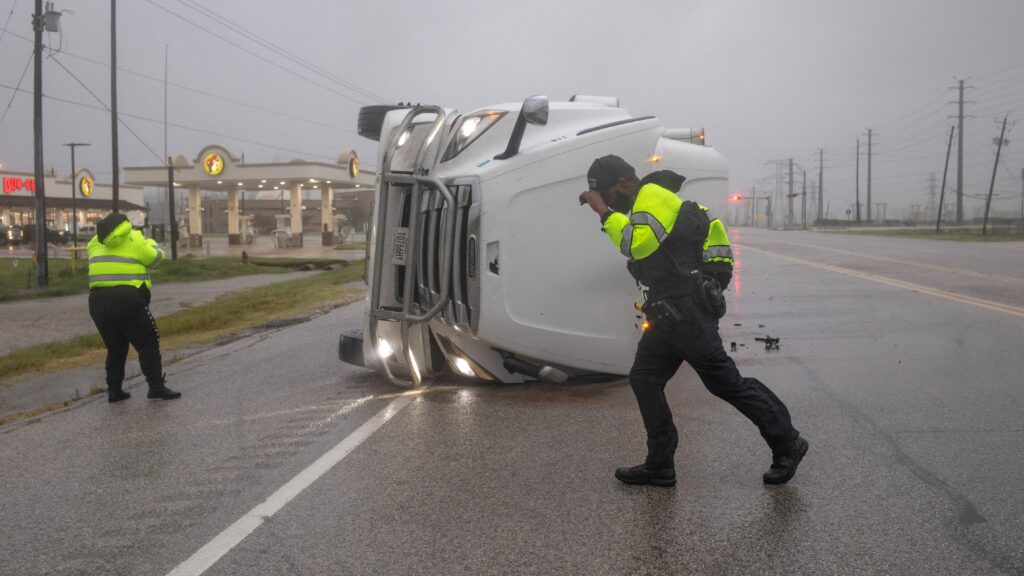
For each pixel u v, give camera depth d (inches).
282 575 132.0
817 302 483.8
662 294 161.6
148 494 177.0
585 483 171.5
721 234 168.1
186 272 1069.1
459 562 134.6
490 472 181.2
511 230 232.2
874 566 128.9
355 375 312.7
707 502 158.1
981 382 255.4
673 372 169.2
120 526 157.6
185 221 2576.3
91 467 200.5
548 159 234.7
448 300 243.9
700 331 158.7
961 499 155.9
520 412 234.2
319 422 236.4
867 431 204.8
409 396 263.1
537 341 237.9
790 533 142.1
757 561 131.6
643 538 141.9
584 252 240.1
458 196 239.1
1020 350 305.4
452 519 153.7
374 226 274.7
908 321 390.3
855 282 602.9
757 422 164.6
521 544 141.0
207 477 187.6
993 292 500.4
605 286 243.6
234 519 158.6
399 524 152.1
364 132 330.6
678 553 135.5
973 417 214.8
